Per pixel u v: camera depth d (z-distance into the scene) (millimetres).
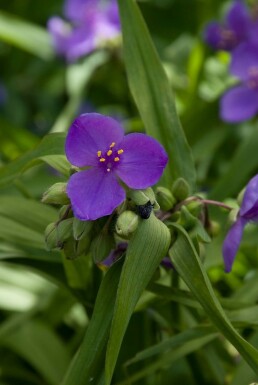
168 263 445
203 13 814
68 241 416
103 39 746
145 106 478
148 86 479
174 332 508
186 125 685
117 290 412
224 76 760
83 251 417
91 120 404
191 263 419
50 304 564
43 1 920
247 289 511
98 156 407
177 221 440
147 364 501
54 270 487
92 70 760
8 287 583
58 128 727
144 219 412
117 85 803
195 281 418
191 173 471
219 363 500
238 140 699
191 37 834
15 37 792
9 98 858
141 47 481
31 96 869
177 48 815
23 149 724
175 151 473
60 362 538
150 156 405
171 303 494
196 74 716
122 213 405
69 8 770
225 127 687
